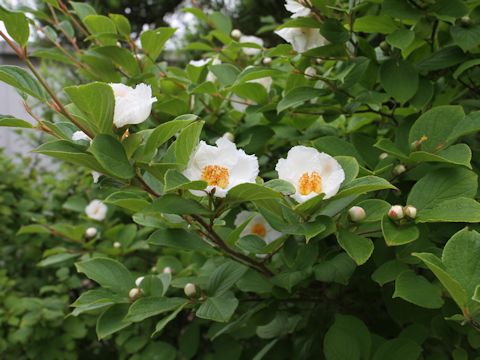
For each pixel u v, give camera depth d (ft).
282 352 2.34
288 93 2.20
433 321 1.85
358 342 1.77
